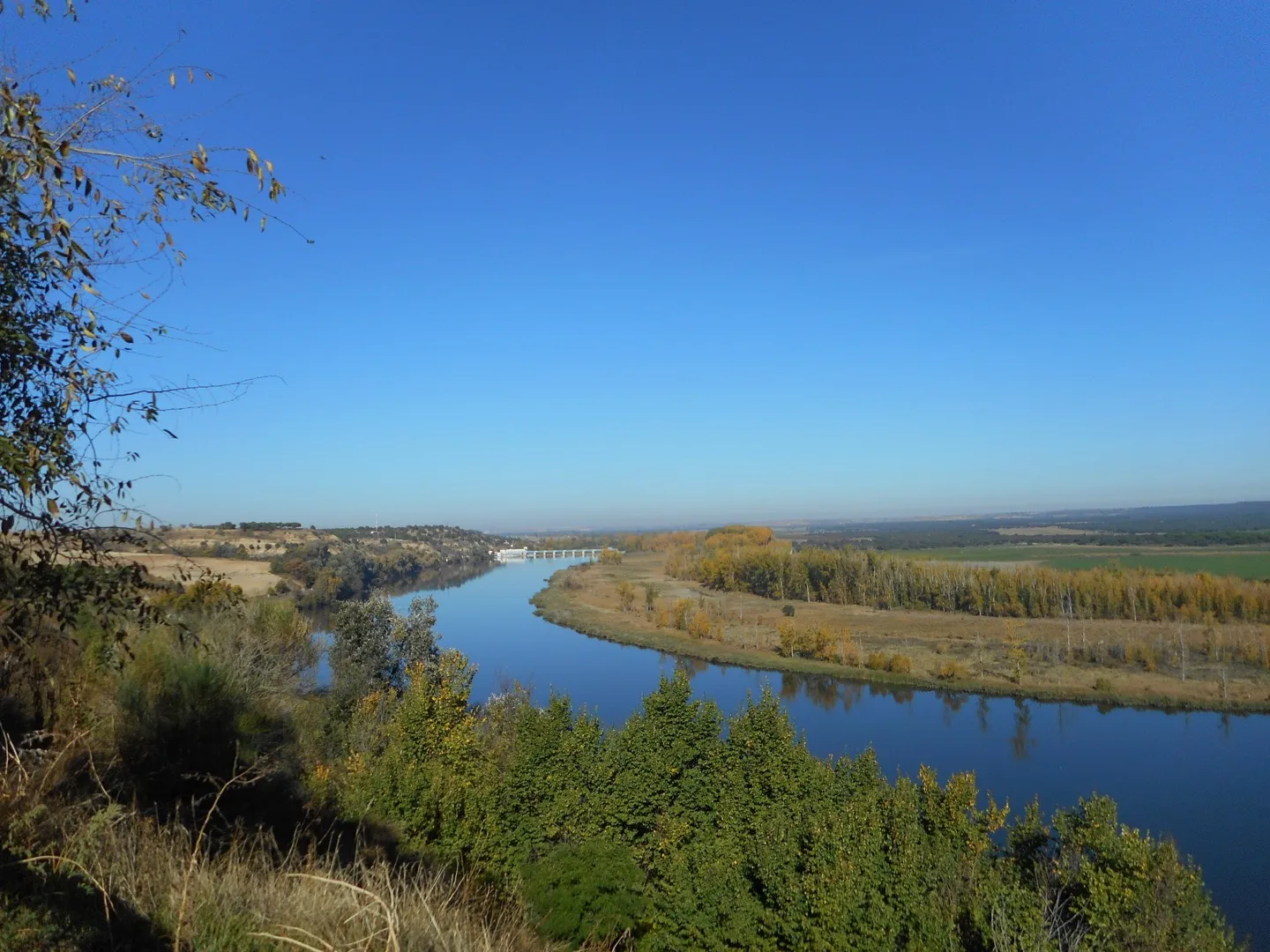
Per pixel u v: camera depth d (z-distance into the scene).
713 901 17.91
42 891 3.83
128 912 4.05
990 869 17.95
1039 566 92.50
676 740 25.12
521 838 17.50
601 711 43.62
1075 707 47.12
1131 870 16.88
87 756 6.66
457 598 88.00
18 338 3.90
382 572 77.06
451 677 25.59
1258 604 64.44
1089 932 15.46
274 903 4.52
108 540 4.60
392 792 13.41
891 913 15.94
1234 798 32.12
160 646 10.89
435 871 8.12
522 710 22.45
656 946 17.58
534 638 65.62
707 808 23.66
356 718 22.77
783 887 17.50
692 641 64.81
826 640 60.22
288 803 9.69
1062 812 20.48
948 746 39.81
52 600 4.46
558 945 6.88
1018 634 65.12
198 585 5.16
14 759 4.98
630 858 14.43
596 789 21.64
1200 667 53.31
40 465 3.88
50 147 3.80
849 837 17.59
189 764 8.62
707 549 129.62
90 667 6.32
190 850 5.10
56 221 3.88
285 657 21.08
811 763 24.91
